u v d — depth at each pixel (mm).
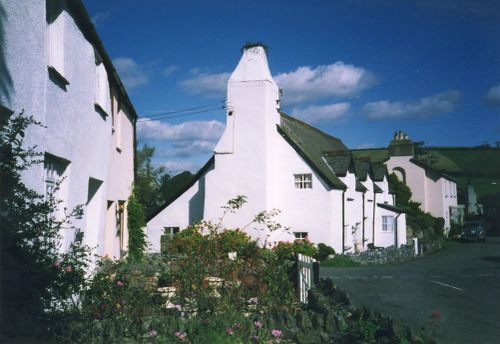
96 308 7012
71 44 9227
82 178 10031
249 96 24906
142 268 9555
